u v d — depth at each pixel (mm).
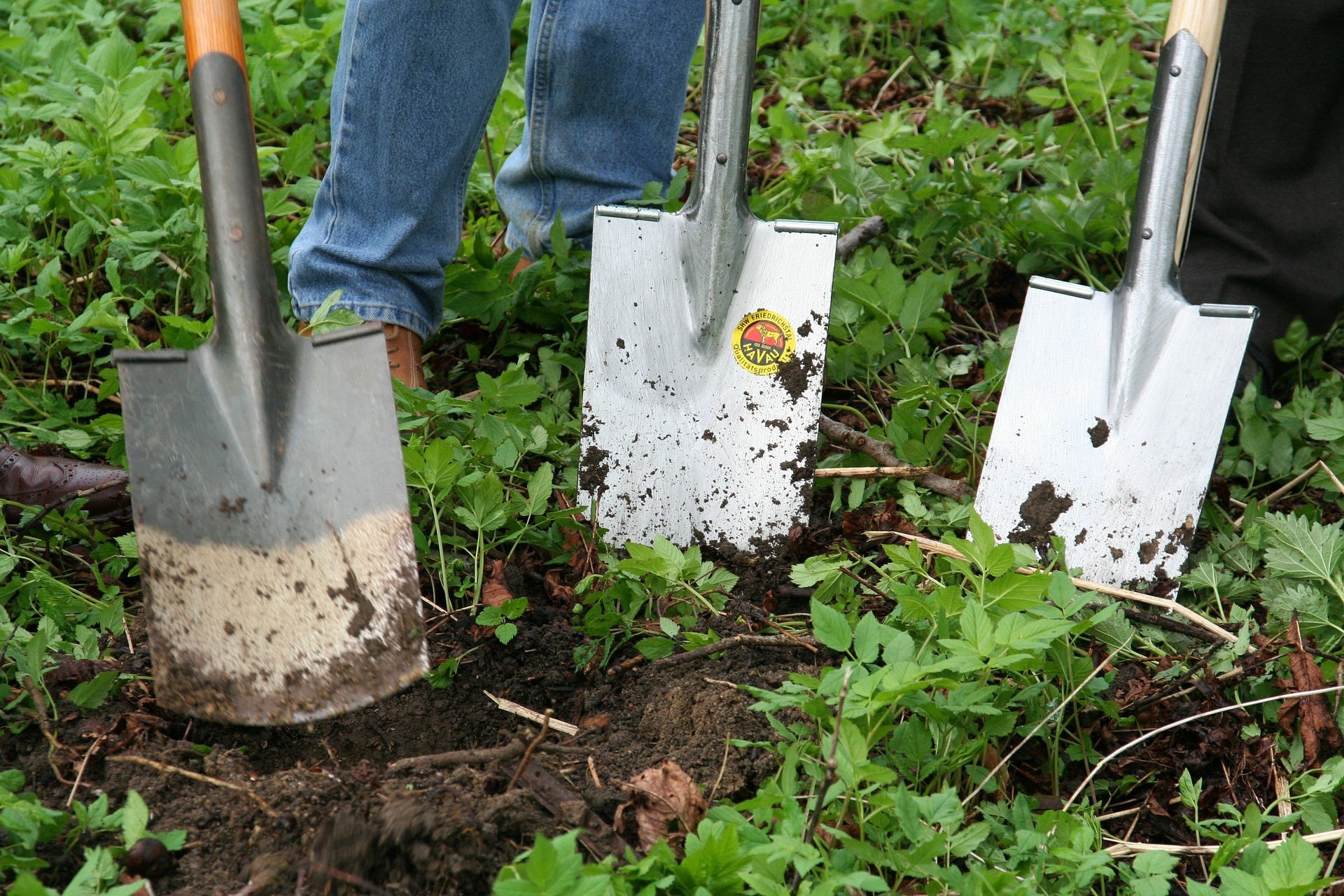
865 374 2312
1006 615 1364
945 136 2711
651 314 1881
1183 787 1417
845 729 1203
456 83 1979
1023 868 1262
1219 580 1787
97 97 2697
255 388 1460
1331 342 2477
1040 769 1530
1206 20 1761
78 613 1656
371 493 1482
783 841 1120
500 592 1728
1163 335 1812
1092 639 1698
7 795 1212
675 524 1897
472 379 2365
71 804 1313
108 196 2584
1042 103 3021
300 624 1450
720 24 1748
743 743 1381
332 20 3436
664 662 1599
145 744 1408
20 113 3020
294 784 1330
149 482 1431
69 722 1441
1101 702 1541
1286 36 2021
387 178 2002
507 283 2361
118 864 1199
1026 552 1699
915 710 1381
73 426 2092
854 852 1204
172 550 1434
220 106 1436
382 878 1221
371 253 2031
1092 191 2627
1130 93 3268
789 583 1826
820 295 1844
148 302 2416
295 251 2074
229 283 1455
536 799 1336
